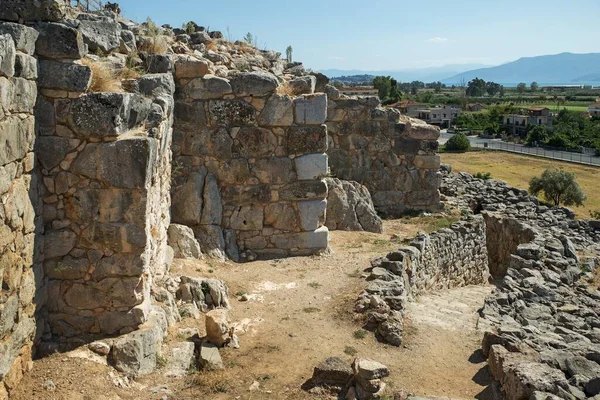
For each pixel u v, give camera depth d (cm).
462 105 13950
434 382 681
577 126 8919
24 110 600
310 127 1129
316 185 1145
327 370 657
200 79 1095
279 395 644
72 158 661
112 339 670
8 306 560
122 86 830
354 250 1230
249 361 714
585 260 1215
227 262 1075
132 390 621
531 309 886
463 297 1171
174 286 846
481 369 718
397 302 878
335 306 889
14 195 575
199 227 1093
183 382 658
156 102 820
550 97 19288
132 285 683
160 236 865
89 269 679
